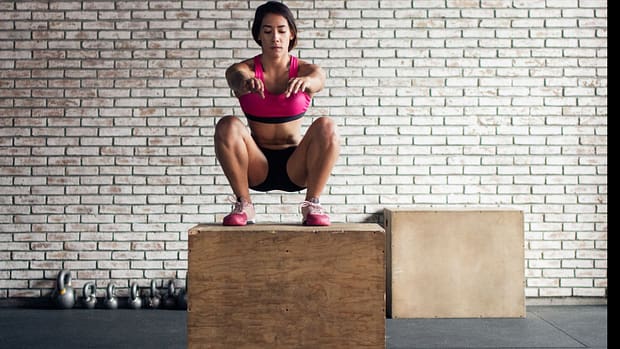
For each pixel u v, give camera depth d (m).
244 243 2.80
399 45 5.86
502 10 5.88
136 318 5.22
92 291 5.68
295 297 2.80
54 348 4.22
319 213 2.99
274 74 2.99
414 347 4.27
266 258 2.80
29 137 5.81
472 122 5.86
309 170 3.04
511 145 5.87
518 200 5.86
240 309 2.80
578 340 4.46
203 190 5.84
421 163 5.86
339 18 5.86
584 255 5.85
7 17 5.82
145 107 5.84
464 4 5.88
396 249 5.26
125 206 5.82
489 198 5.86
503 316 5.26
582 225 5.86
